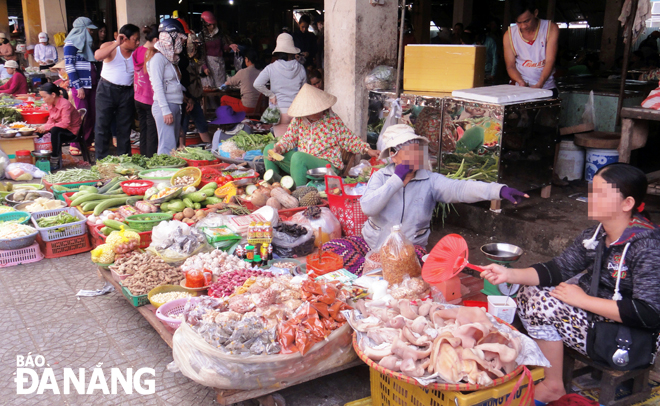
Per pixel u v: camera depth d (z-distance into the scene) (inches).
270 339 99.8
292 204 185.6
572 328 97.6
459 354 85.0
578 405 93.0
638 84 267.0
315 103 196.4
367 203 128.1
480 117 181.3
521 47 203.6
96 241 185.6
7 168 256.4
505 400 86.2
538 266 104.1
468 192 126.3
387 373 86.7
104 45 272.5
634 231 90.8
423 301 106.7
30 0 669.9
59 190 219.1
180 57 283.6
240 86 369.1
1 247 175.9
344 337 106.0
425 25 559.8
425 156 126.4
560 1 635.5
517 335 94.7
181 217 183.8
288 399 110.4
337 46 234.1
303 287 109.5
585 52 500.7
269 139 264.7
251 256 146.1
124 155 254.8
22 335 135.3
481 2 552.1
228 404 103.6
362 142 205.8
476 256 173.9
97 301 153.9
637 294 88.7
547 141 193.9
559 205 193.6
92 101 316.5
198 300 111.0
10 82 455.5
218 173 216.4
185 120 299.6
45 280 167.9
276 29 800.3
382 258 124.1
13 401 110.0
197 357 98.4
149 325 140.4
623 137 185.0
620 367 93.0
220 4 812.0
